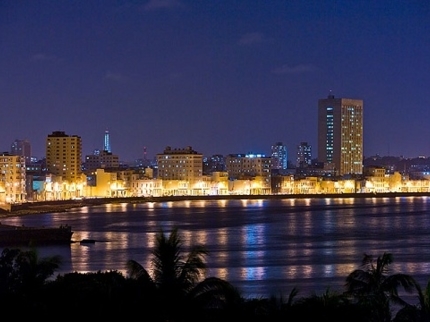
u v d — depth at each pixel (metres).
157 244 77.75
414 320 78.56
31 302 80.94
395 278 84.38
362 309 78.31
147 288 77.44
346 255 199.00
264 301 79.31
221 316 75.94
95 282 86.75
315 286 145.12
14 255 94.44
